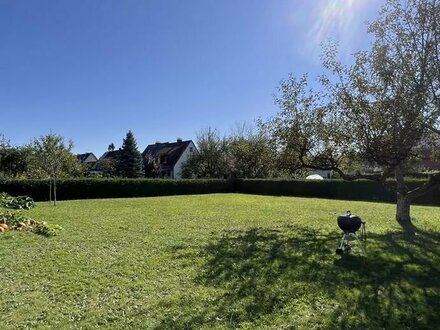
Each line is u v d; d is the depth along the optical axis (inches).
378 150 392.8
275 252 304.7
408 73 369.4
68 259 281.0
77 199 983.0
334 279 230.8
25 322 169.6
